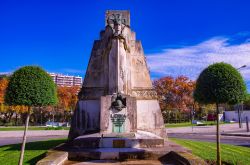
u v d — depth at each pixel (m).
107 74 16.17
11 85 9.92
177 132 36.41
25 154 12.91
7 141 25.00
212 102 10.47
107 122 14.18
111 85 15.21
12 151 14.09
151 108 16.77
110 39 15.80
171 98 63.78
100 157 11.94
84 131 16.31
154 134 15.52
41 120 66.69
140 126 16.45
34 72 10.03
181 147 12.92
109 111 14.26
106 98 14.35
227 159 11.72
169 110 65.62
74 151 12.23
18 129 40.31
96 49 17.22
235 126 47.66
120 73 15.25
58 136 29.53
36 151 13.68
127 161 11.55
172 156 11.83
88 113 16.50
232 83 10.16
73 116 16.75
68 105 69.06
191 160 10.11
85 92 16.80
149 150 12.16
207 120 69.44
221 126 47.50
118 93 14.52
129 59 16.59
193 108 63.97
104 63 16.48
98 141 13.03
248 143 22.56
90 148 12.82
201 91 10.51
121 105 14.25
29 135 31.45
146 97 16.86
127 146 12.91
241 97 10.26
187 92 63.03
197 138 26.75
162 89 63.50
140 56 17.34
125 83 15.34
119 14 17.34
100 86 16.69
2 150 14.89
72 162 11.51
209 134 33.16
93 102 16.56
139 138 13.14
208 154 12.55
